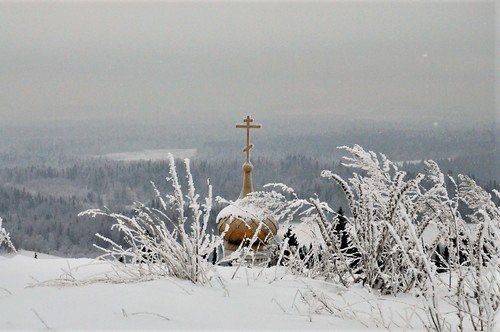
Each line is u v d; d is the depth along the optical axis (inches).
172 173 154.7
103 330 109.6
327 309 133.4
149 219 157.2
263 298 142.4
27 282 168.9
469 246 131.3
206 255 159.3
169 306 127.9
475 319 131.7
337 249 165.0
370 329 121.5
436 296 119.0
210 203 157.6
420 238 157.2
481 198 141.8
